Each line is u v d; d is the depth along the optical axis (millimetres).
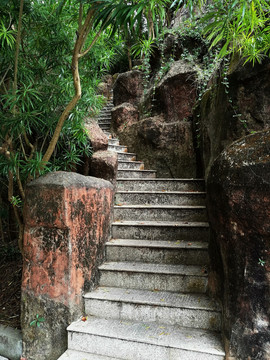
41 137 2643
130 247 2441
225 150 1632
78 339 1819
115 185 3221
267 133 1494
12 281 2736
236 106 2357
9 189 2090
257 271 1452
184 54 4473
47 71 2172
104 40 2352
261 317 1446
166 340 1683
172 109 4309
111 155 3158
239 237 1490
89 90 2395
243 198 1438
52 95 2102
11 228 3254
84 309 2053
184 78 4180
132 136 4578
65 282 1896
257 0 1438
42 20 1950
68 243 1888
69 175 2037
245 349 1470
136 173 3889
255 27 1794
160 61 4965
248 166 1426
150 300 1941
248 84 2283
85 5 1855
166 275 2129
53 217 1882
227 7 1575
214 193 1605
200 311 1810
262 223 1398
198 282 2057
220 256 1737
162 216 2871
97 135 3234
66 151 2672
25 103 1807
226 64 2621
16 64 1736
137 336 1731
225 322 1581
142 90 5406
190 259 2307
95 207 2273
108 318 1988
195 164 3854
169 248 2346
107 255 2488
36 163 1913
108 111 6164
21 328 2029
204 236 2506
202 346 1610
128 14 1378
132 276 2211
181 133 3984
